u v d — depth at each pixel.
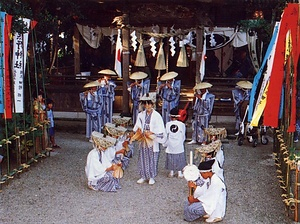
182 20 13.87
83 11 15.09
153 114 8.68
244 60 16.84
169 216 7.15
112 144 8.28
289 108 7.86
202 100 11.94
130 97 14.26
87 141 12.59
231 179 9.17
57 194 8.18
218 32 15.37
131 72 17.66
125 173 9.58
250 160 10.68
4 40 8.58
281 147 8.41
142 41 14.29
